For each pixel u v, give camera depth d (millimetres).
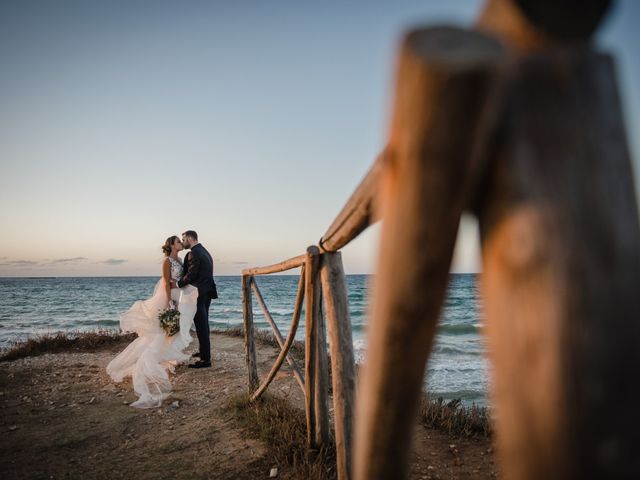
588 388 494
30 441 3689
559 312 499
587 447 496
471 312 25875
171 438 3660
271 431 3525
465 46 442
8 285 85688
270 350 7809
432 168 521
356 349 10086
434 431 3688
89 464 3236
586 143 507
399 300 644
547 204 506
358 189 1306
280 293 49406
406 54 471
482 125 484
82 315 27906
